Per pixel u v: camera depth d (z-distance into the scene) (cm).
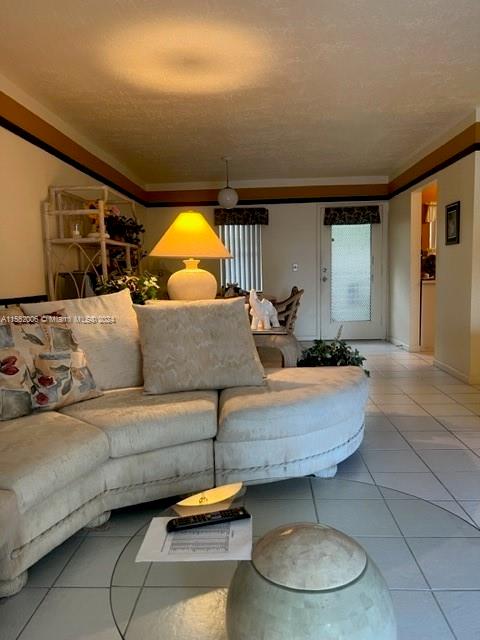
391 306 677
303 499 175
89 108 380
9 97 323
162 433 207
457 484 236
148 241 684
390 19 258
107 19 252
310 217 686
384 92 361
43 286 368
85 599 159
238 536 133
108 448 197
